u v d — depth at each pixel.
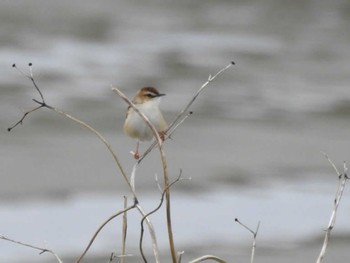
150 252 13.12
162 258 12.94
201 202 15.49
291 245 13.76
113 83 25.06
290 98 24.02
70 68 26.42
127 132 8.58
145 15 34.50
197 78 26.19
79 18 33.22
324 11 35.81
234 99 23.77
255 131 20.70
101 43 30.03
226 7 36.28
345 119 22.11
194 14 34.97
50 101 22.69
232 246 13.60
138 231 13.95
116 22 33.12
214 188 16.38
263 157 18.62
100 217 14.62
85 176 16.86
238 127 20.98
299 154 18.94
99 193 15.87
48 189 16.08
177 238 13.74
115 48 29.41
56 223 14.35
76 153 18.30
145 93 8.59
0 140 18.98
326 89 25.19
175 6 36.28
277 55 29.28
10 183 16.33
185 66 27.55
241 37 31.53
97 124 20.59
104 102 22.88
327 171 17.64
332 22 34.34
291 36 31.89
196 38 31.19
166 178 6.70
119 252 13.09
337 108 23.09
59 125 20.36
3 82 24.34
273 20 34.31
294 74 26.75
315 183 16.75
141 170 17.34
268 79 26.08
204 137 19.94
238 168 17.70
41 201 15.43
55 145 18.75
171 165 17.81
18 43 29.23
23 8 33.81
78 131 19.95
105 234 13.80
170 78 26.05
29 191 15.94
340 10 36.00
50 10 33.94
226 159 18.30
